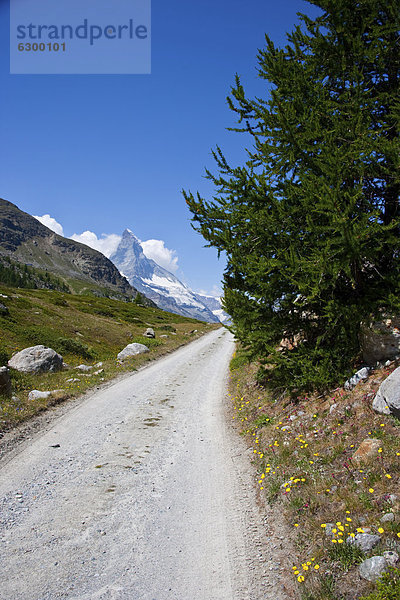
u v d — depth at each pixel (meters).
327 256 7.16
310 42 8.66
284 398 10.50
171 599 4.21
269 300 9.27
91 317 52.22
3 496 6.88
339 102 8.65
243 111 9.25
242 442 9.89
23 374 18.30
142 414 13.59
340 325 8.69
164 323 76.06
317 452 6.83
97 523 5.98
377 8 7.82
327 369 8.77
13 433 10.45
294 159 8.44
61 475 7.95
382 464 5.47
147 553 5.14
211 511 6.36
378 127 8.39
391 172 7.41
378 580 3.65
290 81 8.87
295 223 8.77
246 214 9.02
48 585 4.44
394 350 7.84
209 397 17.06
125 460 8.96
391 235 7.38
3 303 36.38
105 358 31.45
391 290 7.99
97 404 14.80
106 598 4.23
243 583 4.42
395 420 6.23
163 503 6.71
